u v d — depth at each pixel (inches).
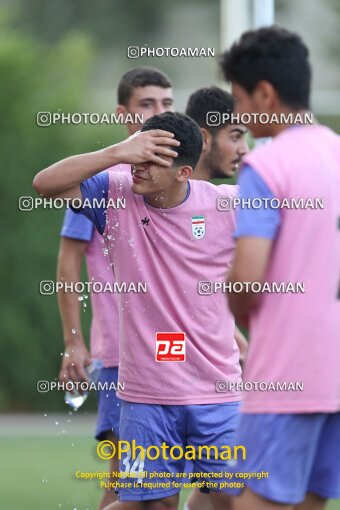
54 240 1913.1
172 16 3550.7
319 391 542.3
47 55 1955.0
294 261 543.5
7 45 1883.6
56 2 3314.5
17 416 1899.6
